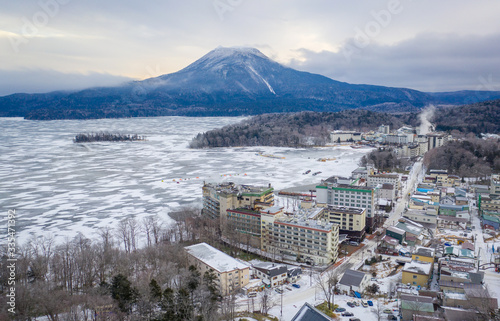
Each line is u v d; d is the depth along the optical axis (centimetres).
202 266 18400
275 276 18138
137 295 14138
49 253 19712
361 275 17600
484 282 16900
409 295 15288
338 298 16538
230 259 18762
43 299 13788
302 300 16412
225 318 14050
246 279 17975
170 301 13275
